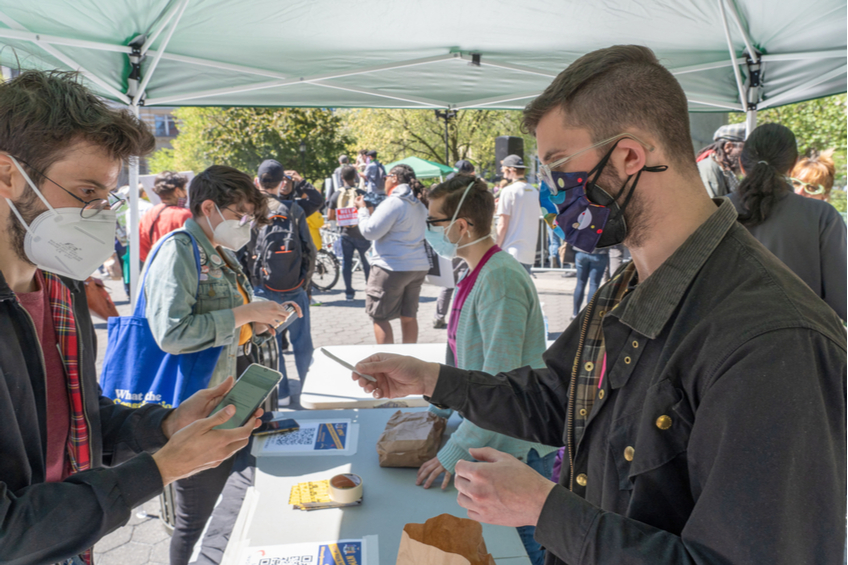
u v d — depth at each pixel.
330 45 3.55
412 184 5.17
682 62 4.06
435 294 9.34
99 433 1.39
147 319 2.37
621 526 0.85
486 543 1.43
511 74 4.18
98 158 1.14
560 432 1.34
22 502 0.92
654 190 0.99
